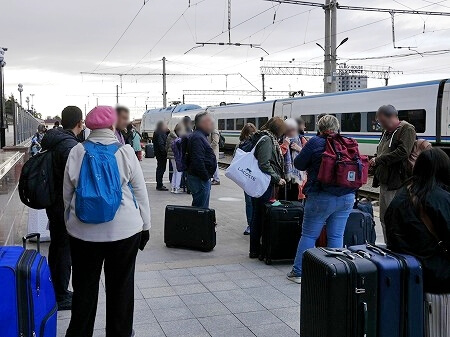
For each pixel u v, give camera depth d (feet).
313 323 9.98
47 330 9.65
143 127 167.43
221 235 24.71
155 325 13.66
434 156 9.83
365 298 9.43
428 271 9.62
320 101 72.43
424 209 9.62
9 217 18.60
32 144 48.83
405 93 57.72
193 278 17.75
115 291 11.64
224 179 50.83
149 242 23.09
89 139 11.43
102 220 10.62
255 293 16.19
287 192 24.22
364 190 46.44
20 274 9.13
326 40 65.62
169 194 39.04
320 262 9.73
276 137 20.01
